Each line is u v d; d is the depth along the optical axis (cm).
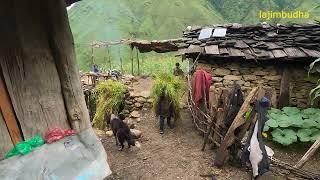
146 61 1906
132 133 784
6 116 335
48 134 366
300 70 838
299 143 742
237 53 814
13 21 331
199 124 795
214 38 922
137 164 660
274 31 951
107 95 878
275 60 823
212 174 613
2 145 333
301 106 852
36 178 339
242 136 611
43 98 363
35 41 351
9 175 326
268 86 861
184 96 962
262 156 546
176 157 686
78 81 394
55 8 359
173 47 1302
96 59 3384
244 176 607
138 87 1152
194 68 903
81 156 381
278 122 748
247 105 584
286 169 591
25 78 347
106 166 394
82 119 396
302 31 932
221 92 703
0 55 326
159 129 843
